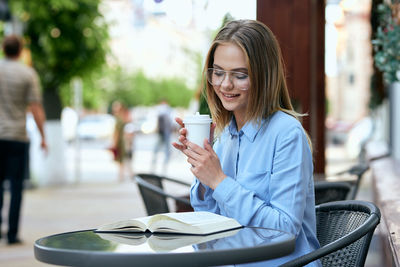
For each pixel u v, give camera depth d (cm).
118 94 5472
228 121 269
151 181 424
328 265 244
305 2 566
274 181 236
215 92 266
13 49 679
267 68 244
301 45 571
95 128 3731
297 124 241
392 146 995
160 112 1775
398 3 447
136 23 2781
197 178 254
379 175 595
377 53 438
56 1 1223
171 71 7462
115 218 878
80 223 833
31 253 628
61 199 1118
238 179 249
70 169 1934
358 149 1781
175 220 213
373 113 1581
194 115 236
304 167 237
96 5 1300
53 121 1354
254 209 230
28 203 1059
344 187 371
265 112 247
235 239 198
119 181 1521
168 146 1769
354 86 4753
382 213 339
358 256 234
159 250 182
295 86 578
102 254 174
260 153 246
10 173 671
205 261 174
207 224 213
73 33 1295
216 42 247
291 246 192
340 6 1543
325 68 613
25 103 678
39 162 1360
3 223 829
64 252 180
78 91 1559
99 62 1340
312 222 248
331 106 4934
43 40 1275
